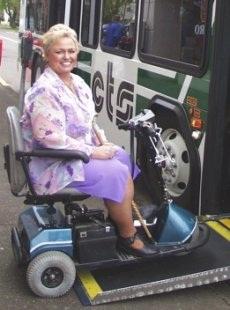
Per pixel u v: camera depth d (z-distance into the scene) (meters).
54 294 2.92
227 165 3.44
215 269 2.96
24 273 3.16
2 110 7.71
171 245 3.01
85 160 2.76
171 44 3.76
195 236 3.06
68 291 2.96
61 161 2.82
